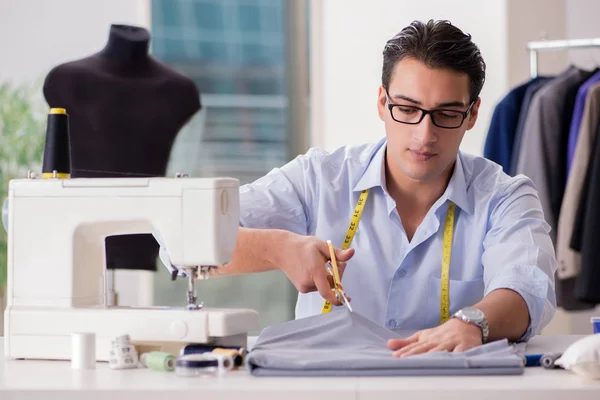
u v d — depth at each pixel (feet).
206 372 5.47
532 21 15.38
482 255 7.57
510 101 14.19
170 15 18.20
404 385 5.00
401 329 7.68
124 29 12.60
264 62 18.54
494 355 5.54
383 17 16.55
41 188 6.50
